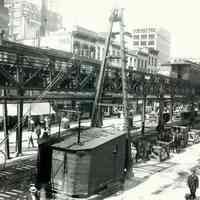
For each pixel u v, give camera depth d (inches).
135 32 3939.5
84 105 1577.3
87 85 754.2
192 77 2282.2
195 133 1146.7
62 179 460.4
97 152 474.3
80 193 453.4
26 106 1159.6
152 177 650.2
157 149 822.5
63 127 1207.6
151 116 1705.2
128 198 500.7
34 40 1765.5
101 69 649.0
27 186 512.1
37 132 903.7
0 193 475.2
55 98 589.9
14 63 498.0
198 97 1651.1
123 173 586.2
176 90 1337.4
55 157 467.2
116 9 634.8
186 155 914.1
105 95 759.7
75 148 454.3
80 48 1759.4
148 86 997.8
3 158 713.6
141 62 2461.9
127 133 627.5
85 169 453.1
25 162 687.1
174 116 1873.8
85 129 622.5
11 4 2454.5
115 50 2039.9
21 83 512.7
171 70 2294.5
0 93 643.5
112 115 1859.0
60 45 1726.1
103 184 503.5
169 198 517.3
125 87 640.4
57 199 456.1
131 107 2020.2
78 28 1726.1
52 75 573.3
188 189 577.0
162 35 3983.8
